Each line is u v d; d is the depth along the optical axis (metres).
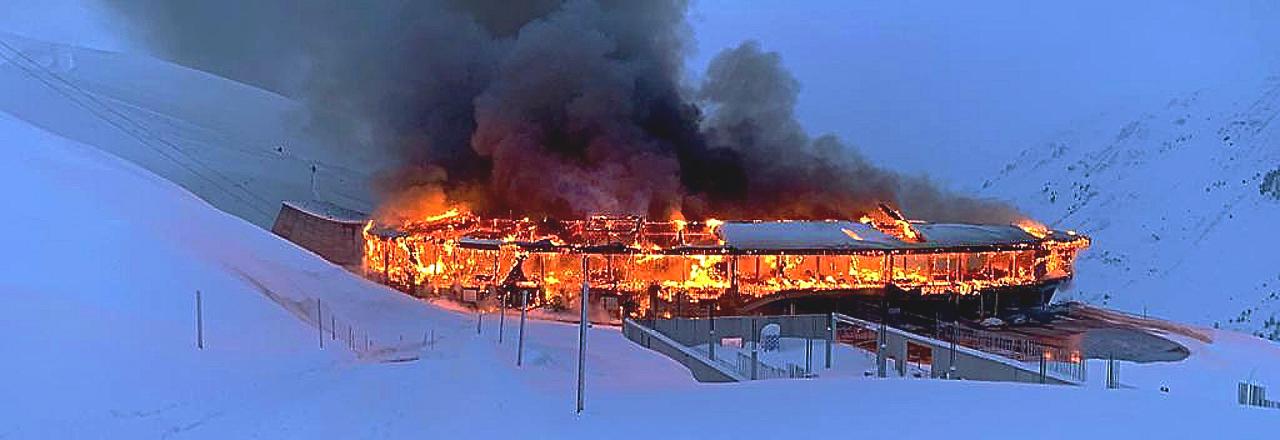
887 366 28.58
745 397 16.31
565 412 14.82
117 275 19.89
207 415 12.91
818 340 35.06
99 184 28.17
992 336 36.56
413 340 25.66
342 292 32.25
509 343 26.77
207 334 18.42
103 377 13.92
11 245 19.00
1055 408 13.66
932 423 12.71
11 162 25.36
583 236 43.50
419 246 43.72
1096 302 56.78
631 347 30.38
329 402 14.27
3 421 11.43
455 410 14.40
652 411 14.87
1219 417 12.64
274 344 19.70
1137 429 11.78
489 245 42.09
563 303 40.62
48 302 16.56
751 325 34.88
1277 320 50.03
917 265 41.44
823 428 12.74
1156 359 32.91
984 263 42.78
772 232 43.62
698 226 44.34
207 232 30.42
